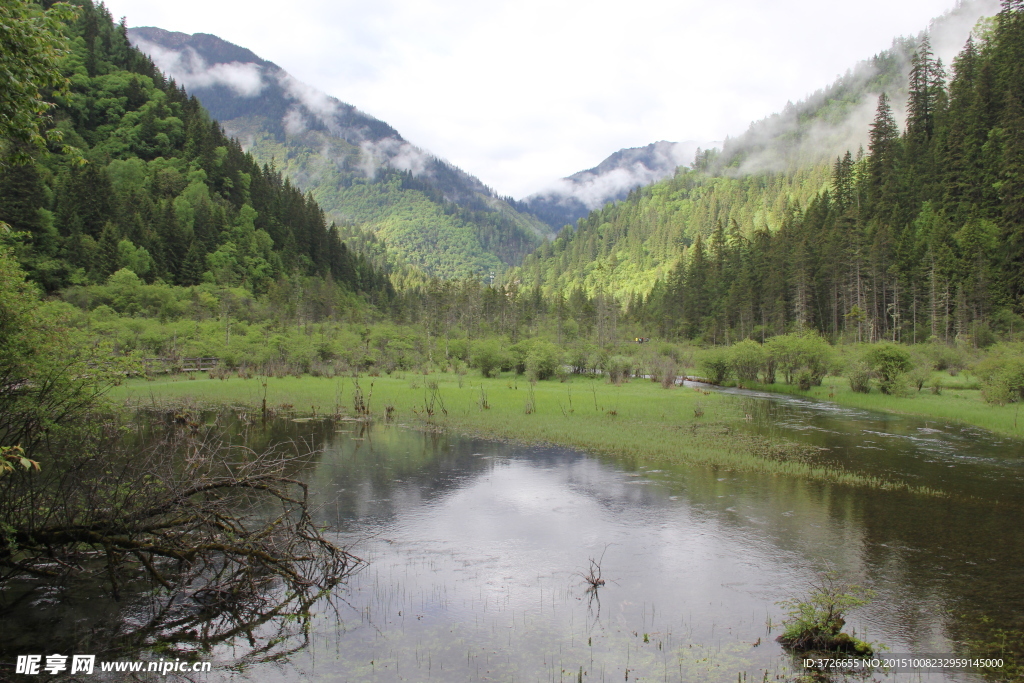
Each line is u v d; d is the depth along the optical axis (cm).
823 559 1056
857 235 7919
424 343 6700
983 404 3112
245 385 3809
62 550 933
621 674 704
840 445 2069
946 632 798
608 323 9181
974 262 6625
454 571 1013
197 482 942
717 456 1873
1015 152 6612
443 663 732
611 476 1641
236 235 10294
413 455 1897
